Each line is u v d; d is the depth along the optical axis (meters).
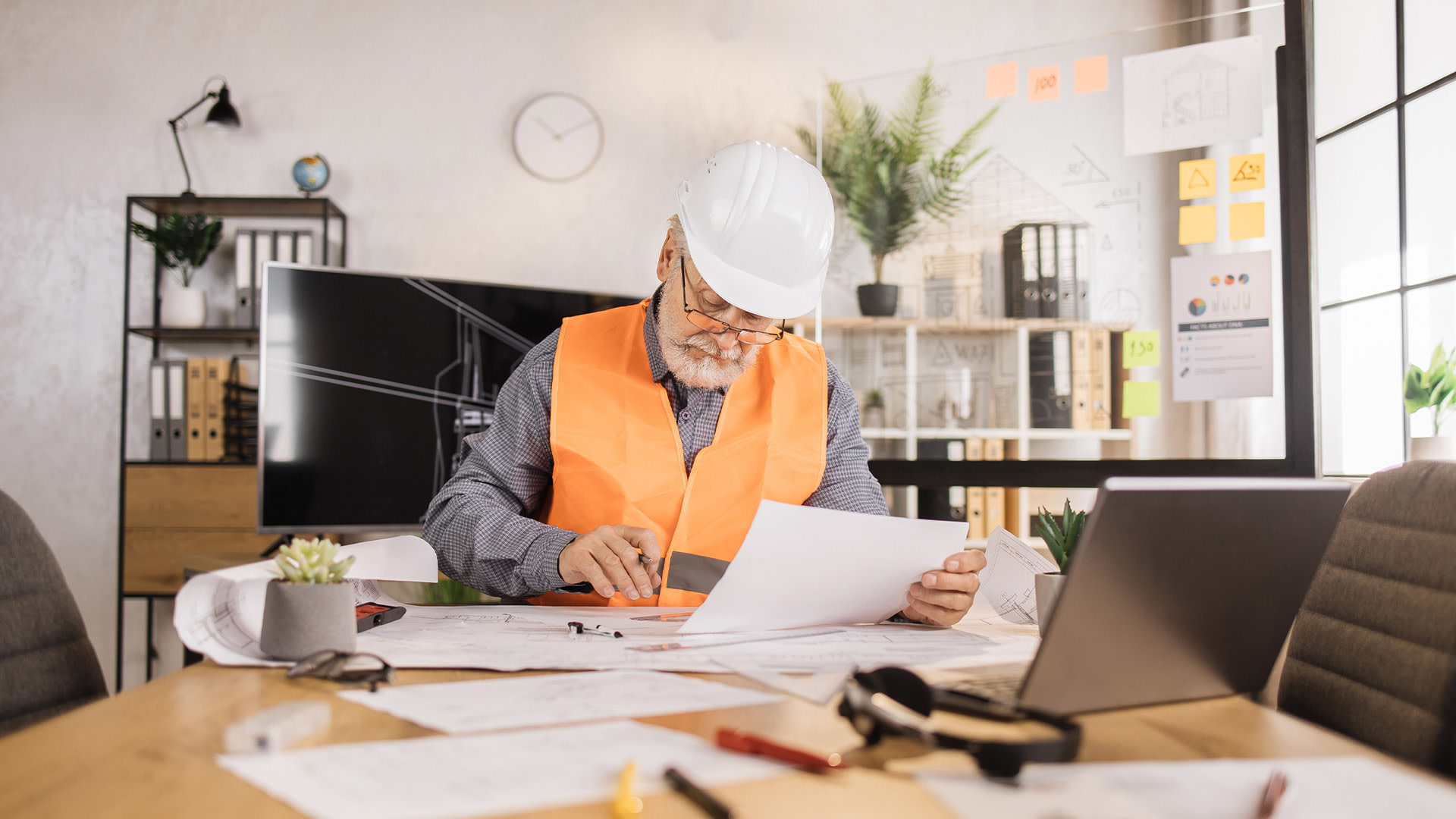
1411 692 0.68
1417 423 1.84
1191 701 0.59
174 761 0.44
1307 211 1.68
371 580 0.96
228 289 3.11
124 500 2.72
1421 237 1.83
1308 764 0.46
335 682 0.62
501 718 0.53
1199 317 2.14
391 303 2.72
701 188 1.15
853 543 0.85
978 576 1.00
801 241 1.12
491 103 3.21
